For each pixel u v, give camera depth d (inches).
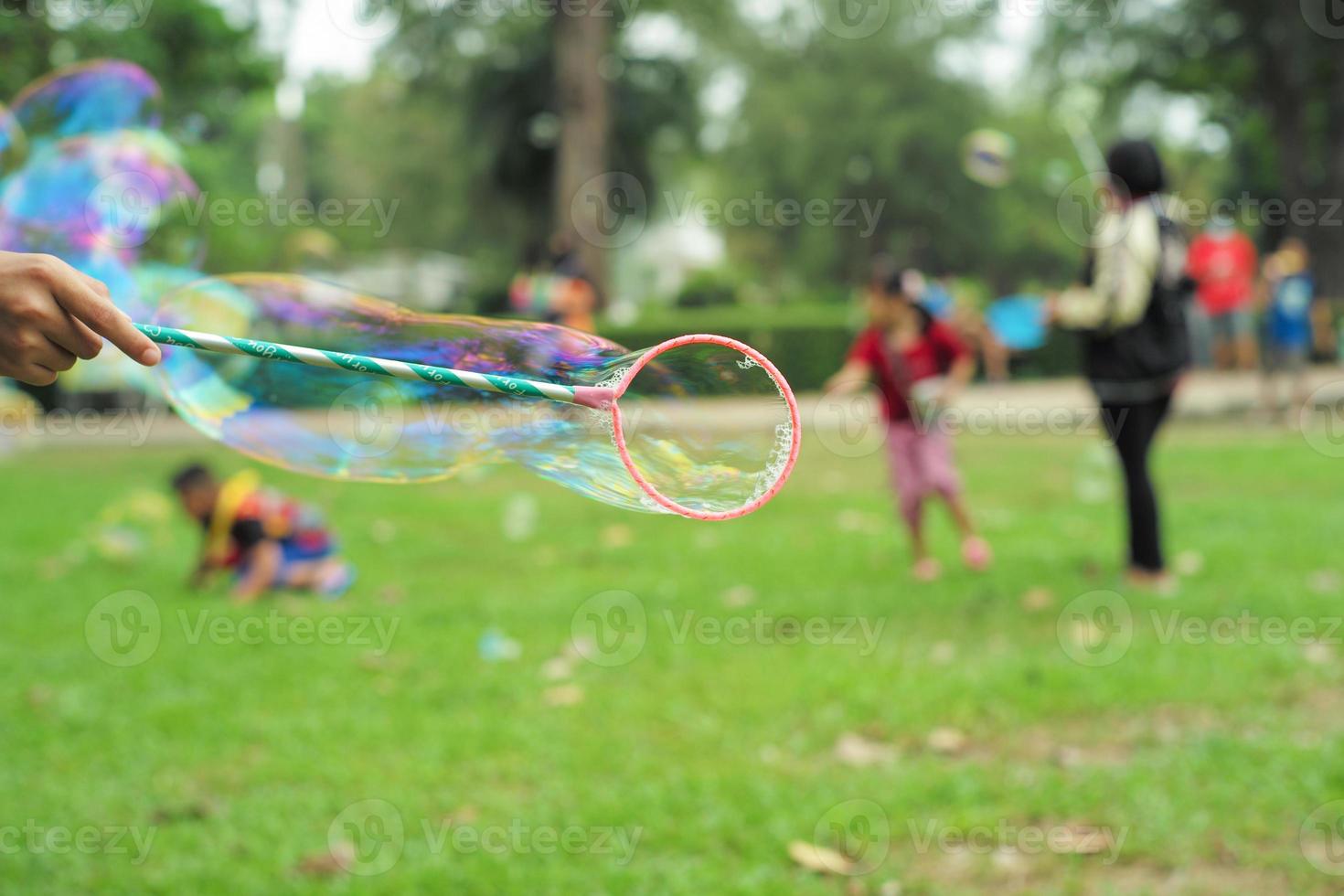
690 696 143.2
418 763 124.2
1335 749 118.5
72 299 52.9
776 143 1343.5
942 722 132.4
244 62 517.0
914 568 207.3
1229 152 1078.4
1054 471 327.6
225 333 83.5
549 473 69.8
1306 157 776.9
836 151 1322.6
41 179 95.9
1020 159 1331.2
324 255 439.5
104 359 85.4
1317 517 237.6
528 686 147.6
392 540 249.6
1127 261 181.8
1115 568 201.6
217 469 374.9
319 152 1348.4
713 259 1476.4
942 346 205.8
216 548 205.3
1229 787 111.6
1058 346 633.6
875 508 278.1
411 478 78.1
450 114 1069.1
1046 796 111.2
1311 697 137.8
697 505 56.0
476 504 295.9
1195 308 563.8
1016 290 1518.2
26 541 255.4
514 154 1016.9
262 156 1214.3
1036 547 223.0
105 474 370.3
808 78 1350.9
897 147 1307.8
